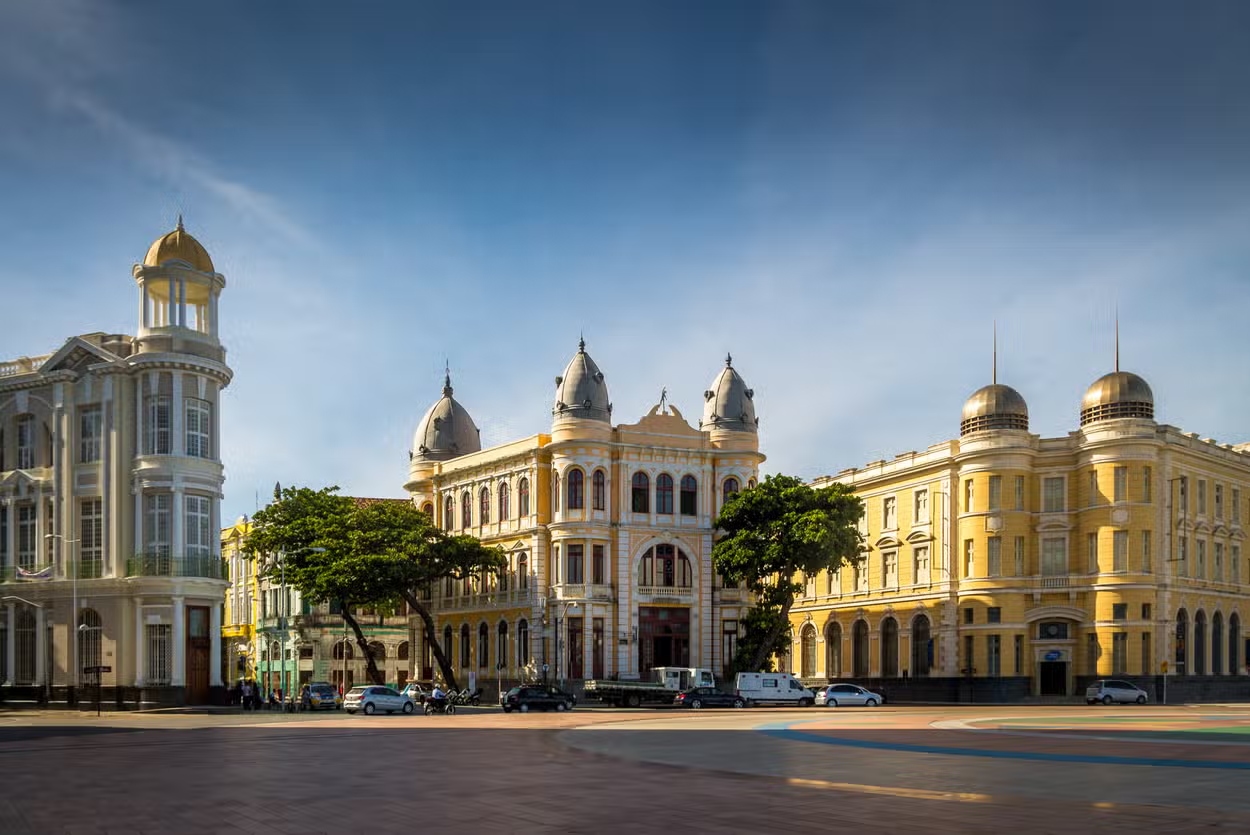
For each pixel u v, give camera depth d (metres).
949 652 84.81
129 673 64.62
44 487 68.94
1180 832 16.94
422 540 76.94
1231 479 90.50
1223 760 27.97
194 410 66.81
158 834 17.62
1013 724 45.44
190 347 67.19
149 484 65.06
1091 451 81.62
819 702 72.75
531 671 81.62
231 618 125.31
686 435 85.94
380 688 61.62
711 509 85.81
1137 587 78.81
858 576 97.12
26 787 23.91
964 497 85.94
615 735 39.78
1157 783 23.00
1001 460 83.88
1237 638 89.38
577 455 82.06
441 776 25.33
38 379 69.31
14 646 68.25
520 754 31.42
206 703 66.31
